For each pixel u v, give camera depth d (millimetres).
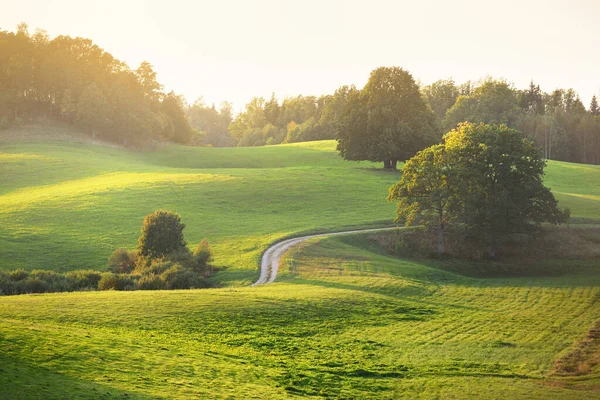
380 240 66875
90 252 59062
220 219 72688
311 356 27781
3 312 28578
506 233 65438
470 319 37156
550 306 41625
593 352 30188
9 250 57969
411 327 34531
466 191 64875
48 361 20656
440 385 24734
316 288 43500
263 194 85750
